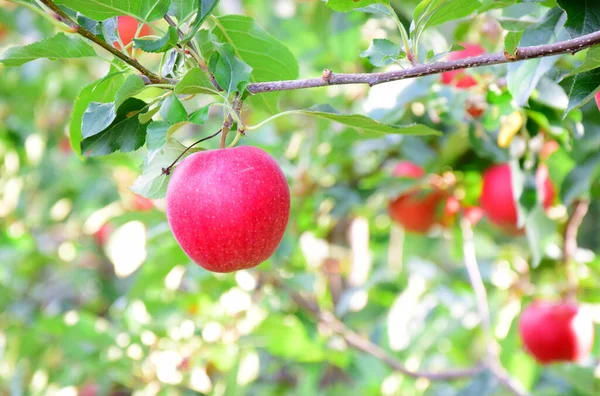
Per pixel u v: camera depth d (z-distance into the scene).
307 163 1.41
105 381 1.45
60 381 1.47
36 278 2.21
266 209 0.85
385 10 0.90
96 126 0.88
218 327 1.32
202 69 0.87
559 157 1.19
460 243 1.49
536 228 1.17
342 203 1.44
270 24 1.82
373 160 1.52
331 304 1.53
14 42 2.00
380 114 1.12
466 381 1.56
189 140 1.61
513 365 1.43
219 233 0.84
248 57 0.97
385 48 0.91
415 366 1.51
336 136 1.31
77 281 1.96
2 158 1.93
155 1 0.86
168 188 0.87
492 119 1.11
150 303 1.38
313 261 1.45
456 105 1.12
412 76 0.84
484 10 0.94
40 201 2.02
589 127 1.15
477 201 1.35
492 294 1.52
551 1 0.94
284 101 1.63
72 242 1.90
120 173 1.76
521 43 0.94
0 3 1.83
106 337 1.32
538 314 1.25
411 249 1.74
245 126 0.87
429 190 1.34
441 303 1.48
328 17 1.58
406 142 1.31
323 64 1.57
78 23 0.89
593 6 0.86
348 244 1.76
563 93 1.03
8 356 1.66
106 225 1.85
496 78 1.10
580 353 1.24
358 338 1.37
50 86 1.86
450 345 1.61
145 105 0.90
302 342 1.32
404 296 1.36
